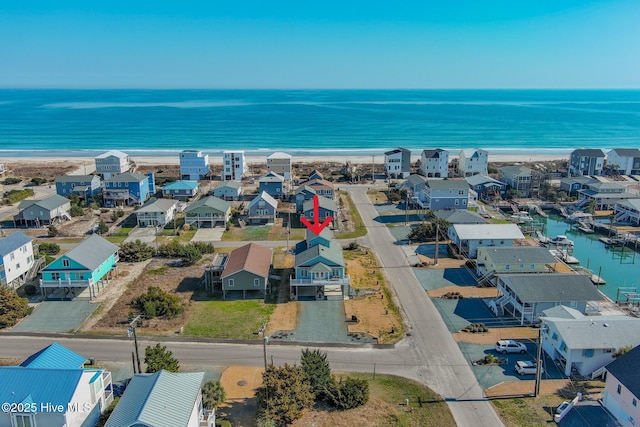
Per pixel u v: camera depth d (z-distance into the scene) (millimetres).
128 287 58688
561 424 34562
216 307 53531
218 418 34938
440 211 82750
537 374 37562
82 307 53406
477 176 112062
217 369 41719
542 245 74375
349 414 35688
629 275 66062
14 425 30594
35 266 61531
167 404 28859
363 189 113062
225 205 86188
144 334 47688
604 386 39156
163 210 83000
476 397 37906
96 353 44219
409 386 39375
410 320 50656
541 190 105750
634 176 126312
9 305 49562
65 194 101062
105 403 35469
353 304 54312
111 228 82500
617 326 41594
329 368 39656
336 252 58844
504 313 51969
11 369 32344
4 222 86250
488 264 59750
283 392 34469
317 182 102312
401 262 67062
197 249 68562
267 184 100938
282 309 53094
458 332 48125
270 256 61938
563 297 48656
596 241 80688
